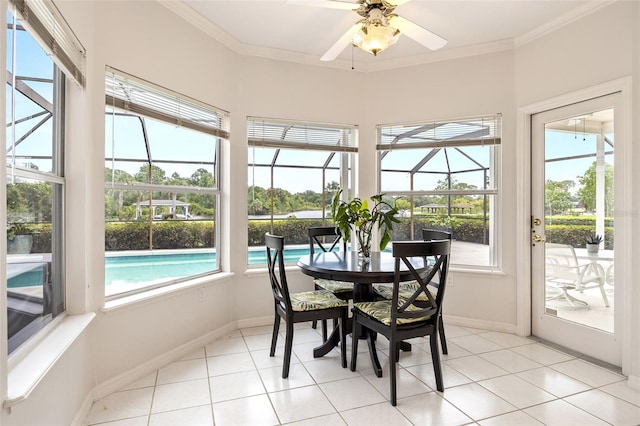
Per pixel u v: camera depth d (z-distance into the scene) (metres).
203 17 2.86
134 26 2.37
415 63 3.59
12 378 1.30
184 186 2.92
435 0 2.62
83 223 1.98
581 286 2.77
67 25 1.70
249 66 3.38
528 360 2.65
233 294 3.33
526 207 3.14
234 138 3.31
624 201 2.45
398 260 2.09
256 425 1.86
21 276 1.49
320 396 2.14
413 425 1.85
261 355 2.75
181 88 2.74
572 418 1.92
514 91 3.22
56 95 1.86
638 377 2.21
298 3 2.09
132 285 2.46
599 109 2.63
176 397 2.13
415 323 2.20
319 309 2.48
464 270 3.41
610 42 2.51
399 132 3.71
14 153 1.36
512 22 2.92
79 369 1.86
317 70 3.63
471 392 2.19
